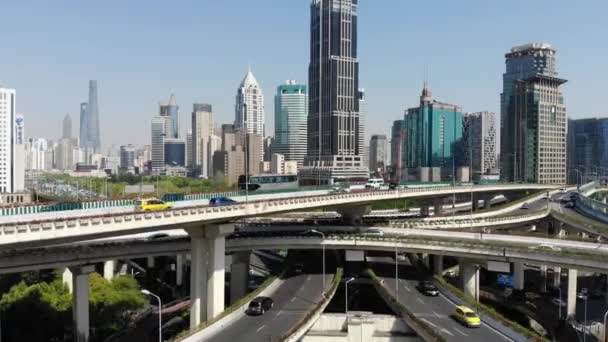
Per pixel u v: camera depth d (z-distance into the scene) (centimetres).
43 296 10419
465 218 16262
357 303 11069
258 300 8388
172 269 15975
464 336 7169
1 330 9706
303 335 8181
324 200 11825
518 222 16462
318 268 11869
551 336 9894
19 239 5903
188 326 10325
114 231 6944
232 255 11800
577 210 18262
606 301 11962
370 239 11212
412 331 8375
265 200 9944
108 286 11738
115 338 10006
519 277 12200
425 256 13288
